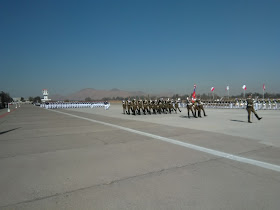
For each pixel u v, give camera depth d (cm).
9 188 407
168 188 400
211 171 485
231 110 2941
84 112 2844
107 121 1572
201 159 575
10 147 748
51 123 1502
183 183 421
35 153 662
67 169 510
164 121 1516
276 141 791
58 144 792
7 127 1306
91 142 820
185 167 514
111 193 381
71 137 933
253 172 477
